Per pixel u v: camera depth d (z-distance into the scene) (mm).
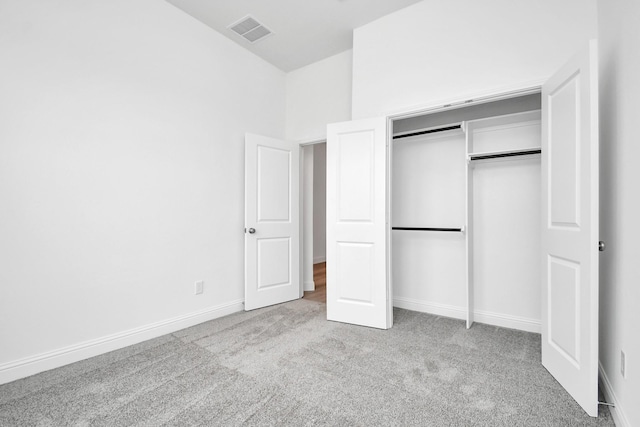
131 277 2426
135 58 2465
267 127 3693
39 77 1980
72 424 1473
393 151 3350
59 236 2062
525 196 2656
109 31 2314
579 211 1573
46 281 2006
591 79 1467
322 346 2344
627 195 1405
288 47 3412
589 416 1498
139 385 1809
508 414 1523
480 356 2158
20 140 1905
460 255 2965
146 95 2535
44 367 1979
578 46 2051
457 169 2990
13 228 1880
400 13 2770
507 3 2293
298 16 2867
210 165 3025
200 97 2947
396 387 1771
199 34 2943
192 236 2861
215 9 2773
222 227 3129
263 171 3400
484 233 2834
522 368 1980
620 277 1476
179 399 1667
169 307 2674
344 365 2037
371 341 2432
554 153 1828
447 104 2494
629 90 1398
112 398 1680
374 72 2898
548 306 1917
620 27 1522
